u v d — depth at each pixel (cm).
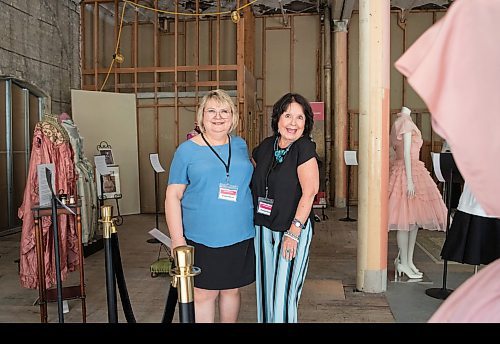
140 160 905
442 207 445
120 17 1015
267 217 249
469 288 109
